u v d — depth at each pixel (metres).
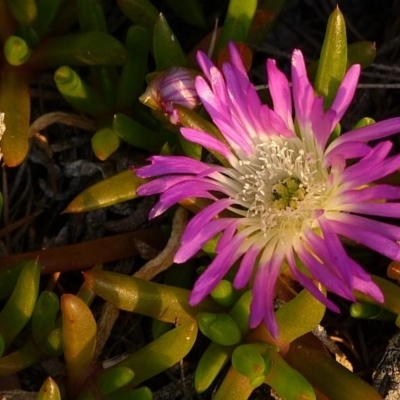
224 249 0.14
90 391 0.14
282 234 0.14
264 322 0.14
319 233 0.15
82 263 0.17
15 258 0.16
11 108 0.17
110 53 0.17
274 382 0.14
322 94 0.15
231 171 0.15
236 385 0.14
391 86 0.17
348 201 0.14
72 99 0.17
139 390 0.14
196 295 0.13
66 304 0.14
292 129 0.15
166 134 0.17
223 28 0.17
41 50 0.17
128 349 0.17
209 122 0.15
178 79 0.15
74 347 0.14
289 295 0.15
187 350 0.14
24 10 0.17
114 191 0.16
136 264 0.17
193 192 0.14
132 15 0.17
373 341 0.16
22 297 0.15
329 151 0.14
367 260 0.16
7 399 0.15
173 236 0.16
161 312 0.15
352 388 0.14
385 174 0.14
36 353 0.15
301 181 0.14
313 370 0.14
